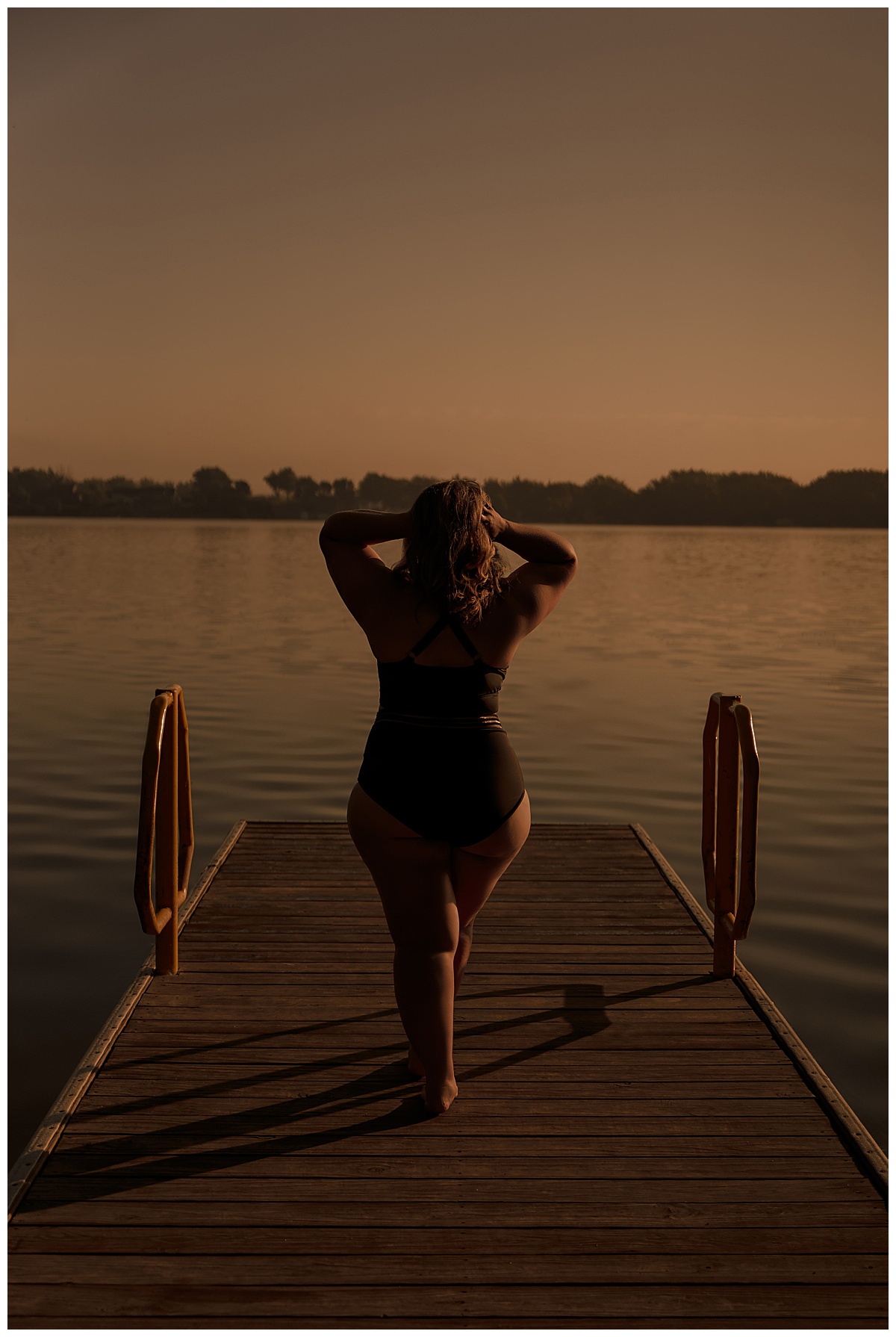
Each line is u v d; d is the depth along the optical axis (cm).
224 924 441
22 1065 407
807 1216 249
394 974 288
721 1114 295
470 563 267
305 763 973
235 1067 317
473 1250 234
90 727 1135
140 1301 216
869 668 1738
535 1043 336
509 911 462
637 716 1257
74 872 657
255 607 2864
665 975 394
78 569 4841
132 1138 277
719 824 388
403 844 274
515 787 278
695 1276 228
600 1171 266
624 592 3953
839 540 13312
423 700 271
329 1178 260
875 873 678
